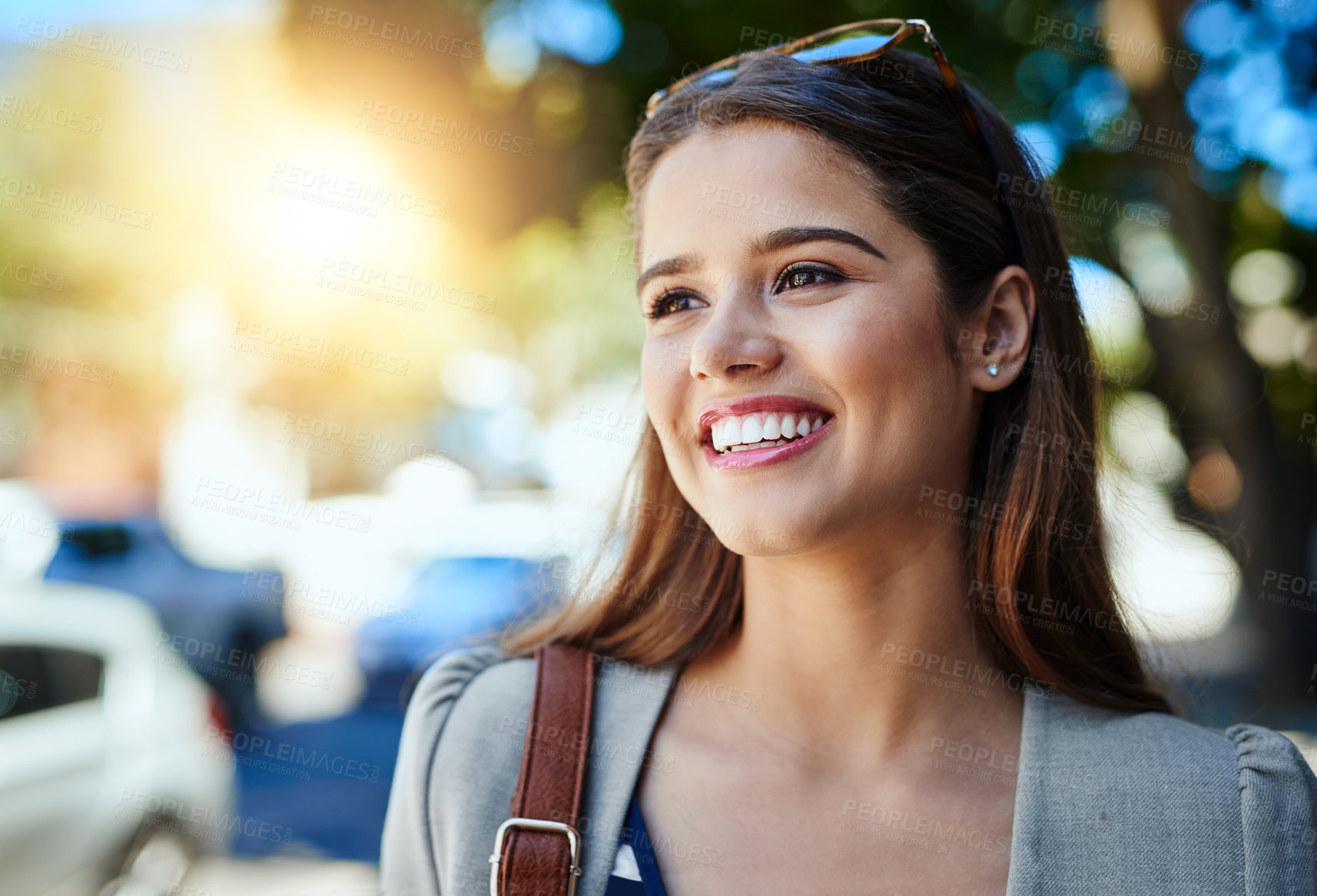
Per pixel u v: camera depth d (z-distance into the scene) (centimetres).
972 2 548
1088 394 144
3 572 542
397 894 135
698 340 118
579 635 142
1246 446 529
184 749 411
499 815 125
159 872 390
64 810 353
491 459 1227
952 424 127
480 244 733
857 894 116
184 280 1105
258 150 880
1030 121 547
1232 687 538
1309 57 504
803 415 119
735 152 123
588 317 1188
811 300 119
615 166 646
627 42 602
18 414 1195
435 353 1249
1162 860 115
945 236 126
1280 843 115
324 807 576
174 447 1259
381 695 690
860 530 120
